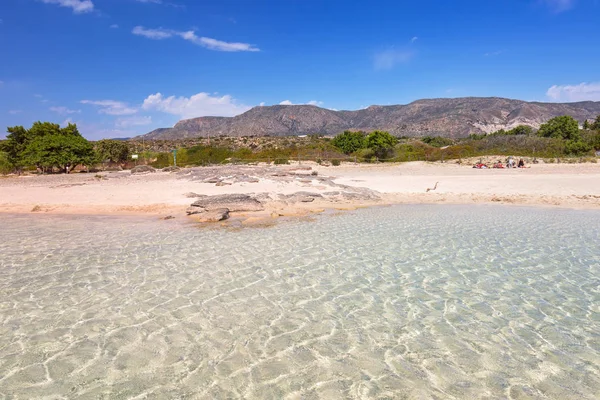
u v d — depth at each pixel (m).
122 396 4.18
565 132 59.66
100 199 18.83
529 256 9.28
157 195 19.69
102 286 7.41
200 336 5.48
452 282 7.58
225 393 4.23
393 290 7.18
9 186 24.00
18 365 4.75
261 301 6.70
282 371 4.64
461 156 44.16
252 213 15.84
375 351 5.08
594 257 9.14
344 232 12.07
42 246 10.43
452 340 5.35
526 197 19.23
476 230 12.25
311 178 24.84
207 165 41.94
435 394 4.20
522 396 4.16
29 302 6.64
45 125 44.75
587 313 6.14
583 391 4.23
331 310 6.34
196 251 9.90
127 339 5.39
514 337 5.41
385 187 23.06
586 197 18.58
